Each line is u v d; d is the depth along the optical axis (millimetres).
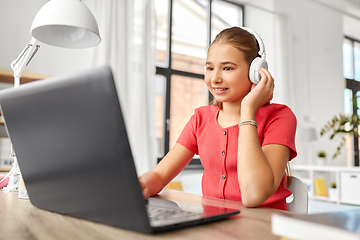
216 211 521
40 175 509
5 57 2980
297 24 5273
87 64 3379
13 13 3043
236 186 874
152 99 3709
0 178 1014
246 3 5004
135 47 3668
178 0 4504
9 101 493
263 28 5051
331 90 5633
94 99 372
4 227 435
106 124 372
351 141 5863
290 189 910
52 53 3211
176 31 4461
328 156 5434
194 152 1038
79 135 407
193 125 1031
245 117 768
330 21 5727
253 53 868
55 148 451
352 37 6359
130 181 377
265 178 681
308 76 5348
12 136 521
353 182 3658
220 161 915
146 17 3766
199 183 3428
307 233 281
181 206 584
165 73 4211
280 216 307
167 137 4152
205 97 4598
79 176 434
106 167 392
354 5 5512
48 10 1225
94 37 1484
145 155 3555
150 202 647
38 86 437
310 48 5418
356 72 6305
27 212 540
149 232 386
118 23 3539
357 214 338
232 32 885
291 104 4953
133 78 3625
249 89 903
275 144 812
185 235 396
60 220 474
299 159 5012
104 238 378
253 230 427
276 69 4934
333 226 271
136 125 3557
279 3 5055
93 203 434
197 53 4617
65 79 397
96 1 3451
